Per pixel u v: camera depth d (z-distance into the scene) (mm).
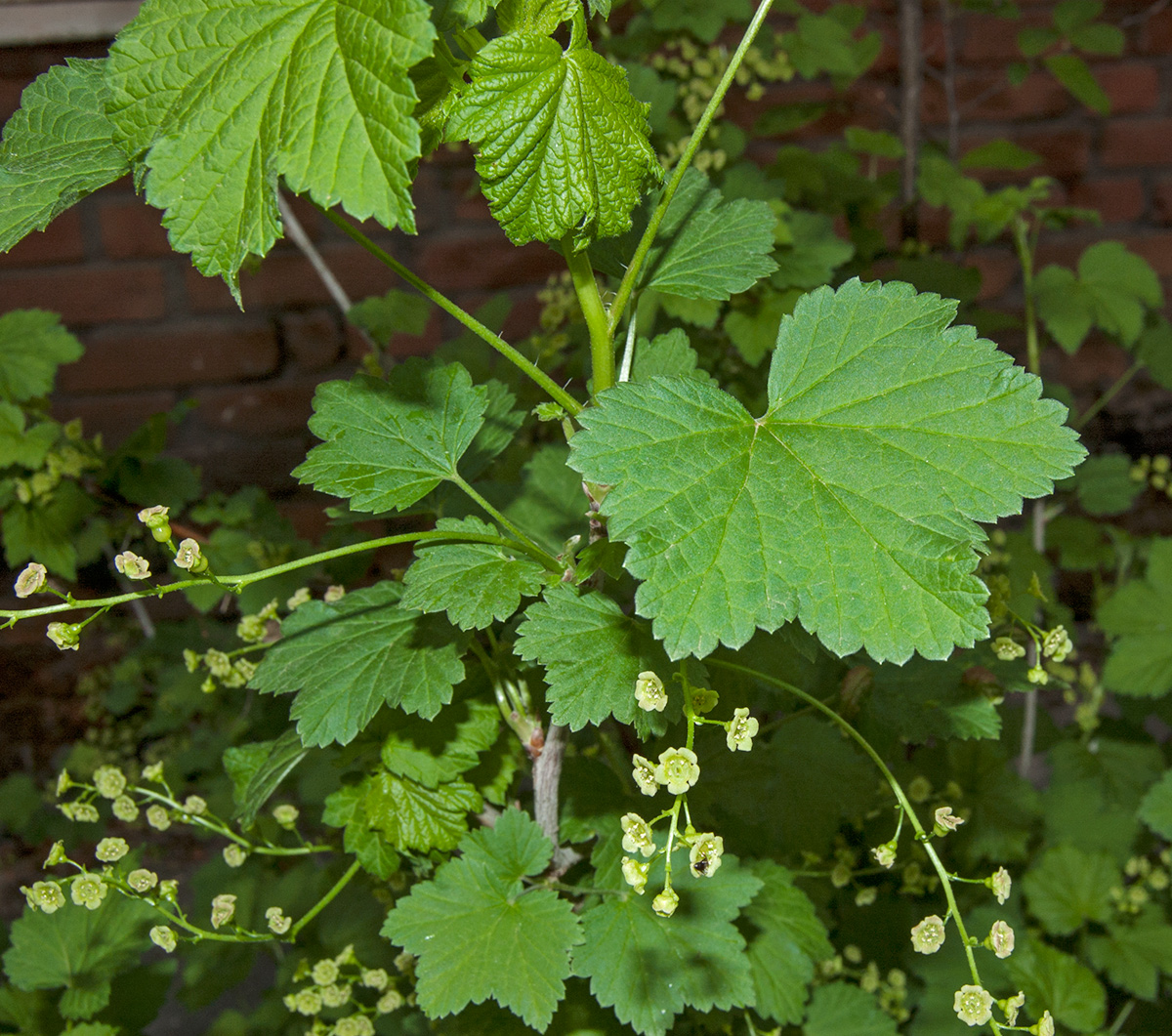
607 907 456
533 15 374
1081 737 796
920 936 428
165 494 735
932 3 1048
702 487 368
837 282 812
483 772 465
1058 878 649
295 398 1087
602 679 406
